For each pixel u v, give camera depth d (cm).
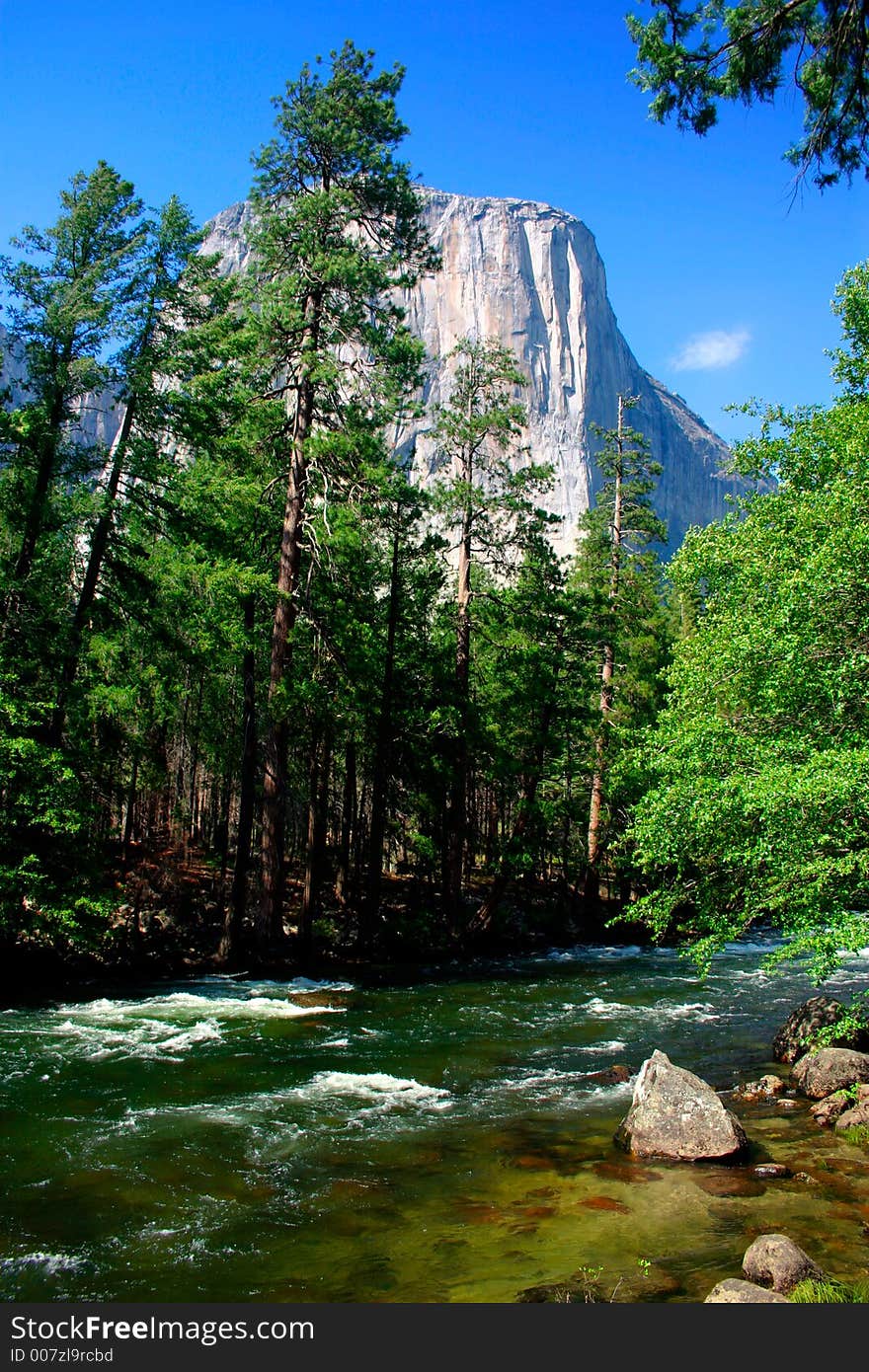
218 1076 1131
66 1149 841
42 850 1761
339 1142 877
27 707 1702
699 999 1802
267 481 2252
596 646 2923
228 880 2664
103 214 1872
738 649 1109
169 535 2038
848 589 1007
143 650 1978
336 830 3459
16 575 1806
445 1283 576
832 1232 651
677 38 689
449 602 2750
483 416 2627
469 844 3494
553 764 3066
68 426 1922
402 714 2586
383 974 2159
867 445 1146
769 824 955
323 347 2195
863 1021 1184
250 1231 663
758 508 1278
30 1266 604
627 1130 873
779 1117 967
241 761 2498
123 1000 1683
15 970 1820
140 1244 640
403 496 2417
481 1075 1168
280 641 2102
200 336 1895
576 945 2950
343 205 2166
